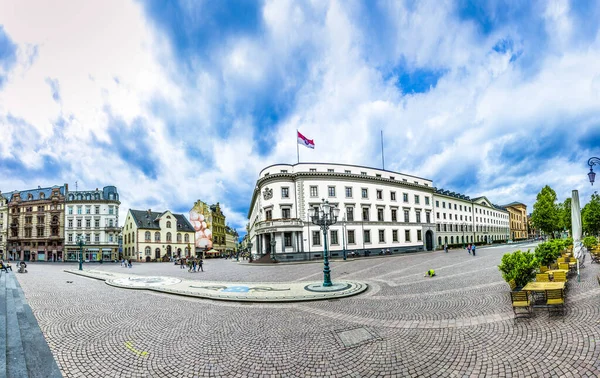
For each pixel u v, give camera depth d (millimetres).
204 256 85375
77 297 14133
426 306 9898
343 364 5875
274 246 42312
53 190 71875
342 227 45219
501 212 98688
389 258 37219
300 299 12102
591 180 12984
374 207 49188
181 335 7938
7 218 74500
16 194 75375
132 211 76250
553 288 8188
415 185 55781
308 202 44344
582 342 5883
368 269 23609
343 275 20484
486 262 22547
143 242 71250
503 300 9742
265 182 46344
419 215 56562
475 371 5312
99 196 71625
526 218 124438
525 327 7043
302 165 46344
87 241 69500
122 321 9445
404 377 5281
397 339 7027
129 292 15758
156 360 6328
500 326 7301
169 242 75562
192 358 6395
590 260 18906
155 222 75688
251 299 12367
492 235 88000
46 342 7328
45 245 70250
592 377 4730
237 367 5918
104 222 70250
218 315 10117
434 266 22453
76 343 7383
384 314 9266
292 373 5602
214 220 94188
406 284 14727
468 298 10508
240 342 7289
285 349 6746
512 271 10023
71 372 5809
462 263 23250
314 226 43844
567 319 7207
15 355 6195
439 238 63156
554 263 13953
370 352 6367
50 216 71000
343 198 46500
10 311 10391
